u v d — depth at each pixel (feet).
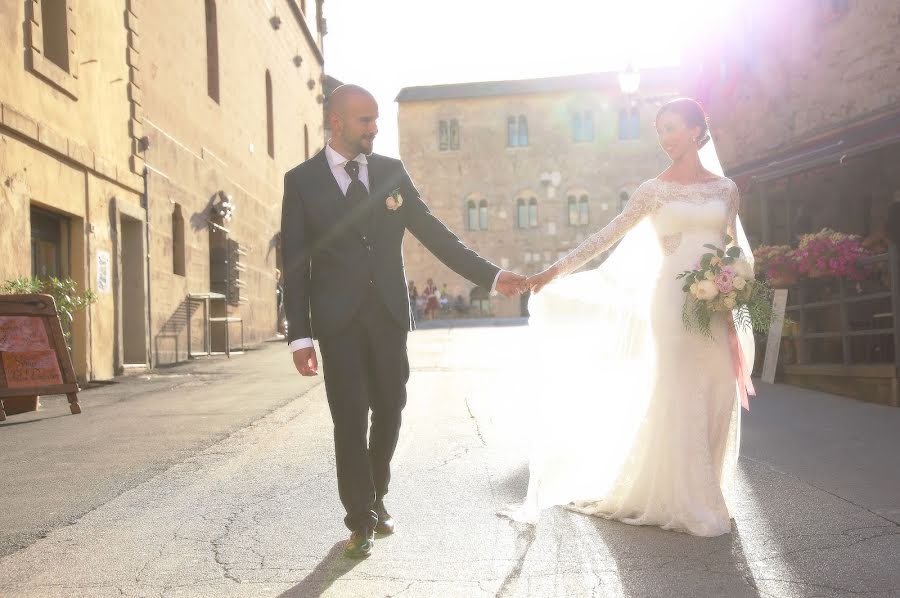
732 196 15.26
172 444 22.85
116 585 11.77
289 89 100.94
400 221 13.24
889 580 11.24
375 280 12.75
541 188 165.27
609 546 13.12
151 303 51.34
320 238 12.76
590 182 164.66
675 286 14.55
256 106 82.64
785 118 47.03
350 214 12.75
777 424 24.49
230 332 69.77
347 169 12.93
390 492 16.85
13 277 35.53
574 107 164.86
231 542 13.71
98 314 43.86
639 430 14.53
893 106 37.93
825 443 21.43
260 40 84.74
